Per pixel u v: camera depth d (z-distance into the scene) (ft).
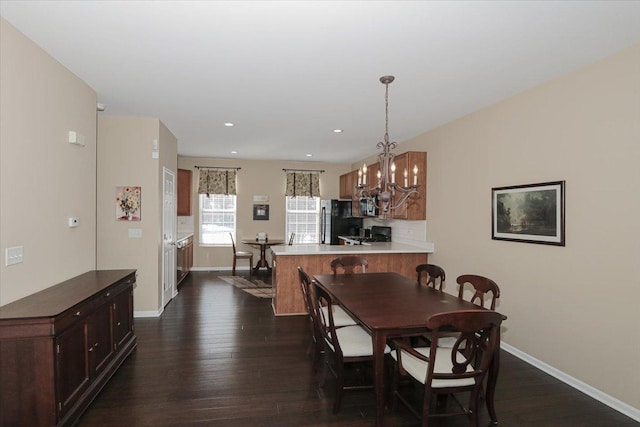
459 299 9.09
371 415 7.91
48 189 8.73
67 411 7.08
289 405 8.23
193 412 7.88
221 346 11.65
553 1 6.28
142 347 11.47
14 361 6.48
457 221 14.30
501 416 7.96
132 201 14.33
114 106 12.83
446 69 9.34
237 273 24.84
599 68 8.71
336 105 12.55
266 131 16.83
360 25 7.17
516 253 11.29
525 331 10.94
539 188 10.35
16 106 7.50
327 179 27.94
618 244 8.26
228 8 6.61
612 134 8.39
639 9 6.52
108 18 7.00
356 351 8.24
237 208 26.58
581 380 9.14
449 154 14.87
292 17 6.89
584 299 9.07
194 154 24.21
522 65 9.07
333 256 15.75
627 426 7.64
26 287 7.92
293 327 13.61
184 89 11.01
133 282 11.13
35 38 7.84
